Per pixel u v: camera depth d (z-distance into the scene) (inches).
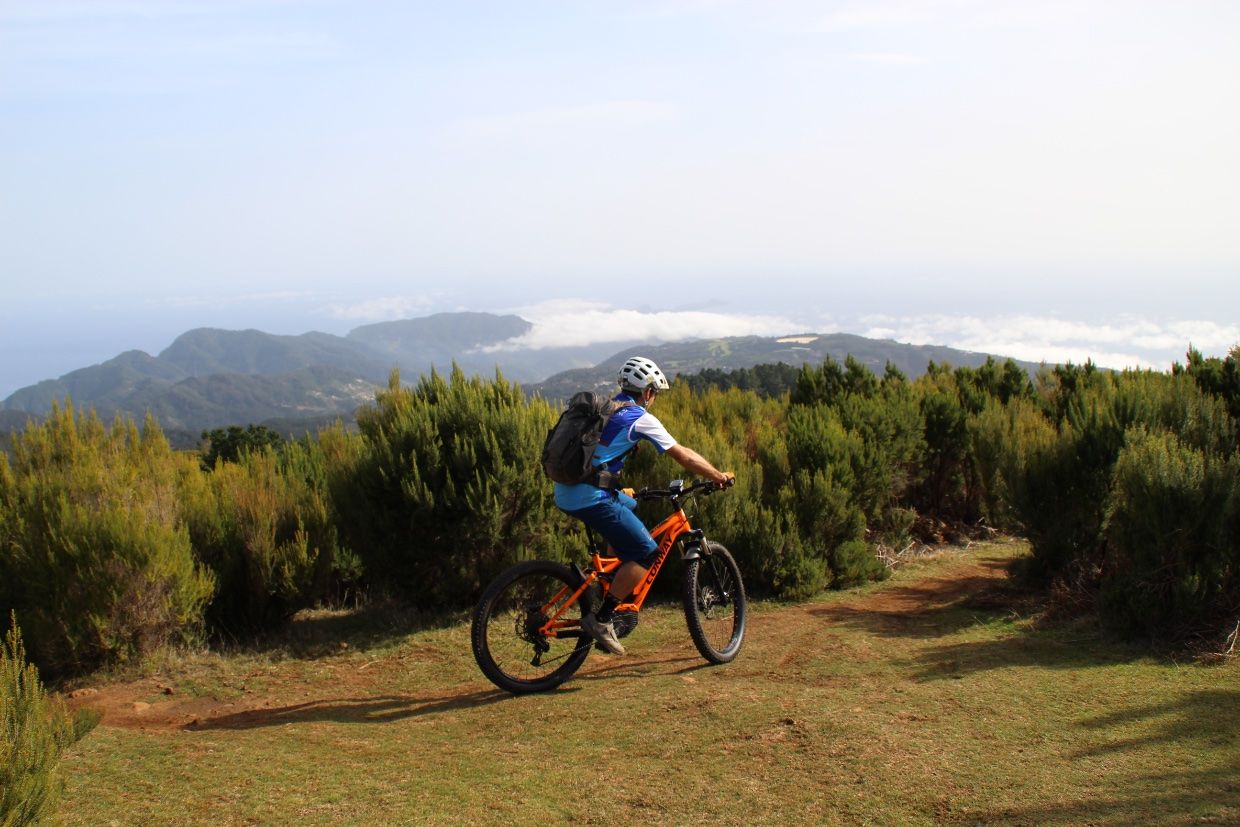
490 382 309.6
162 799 138.3
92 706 208.4
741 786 137.1
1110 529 248.7
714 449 334.3
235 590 272.4
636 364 207.3
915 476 410.3
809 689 189.5
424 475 281.4
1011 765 139.3
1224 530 206.5
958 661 208.4
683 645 244.2
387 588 294.5
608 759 151.8
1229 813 115.5
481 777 145.9
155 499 267.7
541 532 292.8
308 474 356.5
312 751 163.2
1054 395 469.1
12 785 104.6
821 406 390.0
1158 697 168.6
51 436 288.8
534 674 216.4
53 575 230.7
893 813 125.3
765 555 309.3
